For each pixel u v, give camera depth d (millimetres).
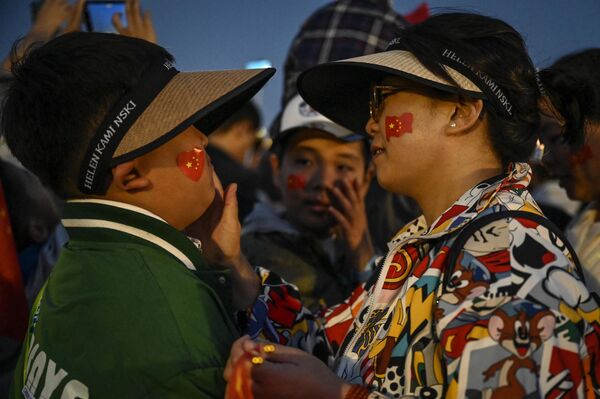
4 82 2105
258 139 3916
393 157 1746
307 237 2820
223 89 1604
